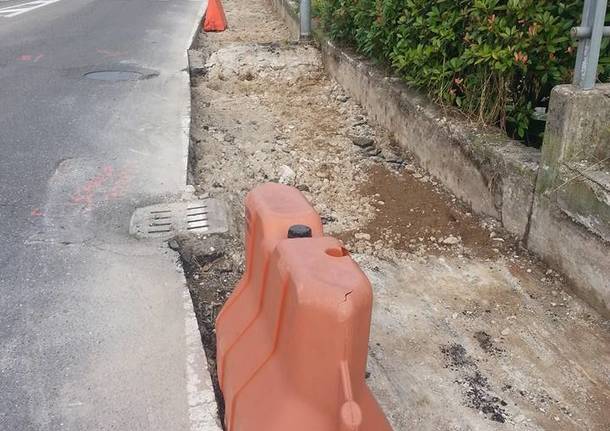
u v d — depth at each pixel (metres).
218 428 2.69
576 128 3.61
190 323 3.41
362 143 6.24
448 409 2.88
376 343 3.32
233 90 8.47
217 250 4.20
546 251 3.92
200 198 4.88
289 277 2.07
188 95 7.57
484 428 2.77
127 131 6.32
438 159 5.22
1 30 12.00
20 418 2.77
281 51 9.62
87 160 5.60
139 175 5.29
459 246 4.30
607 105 3.61
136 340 3.27
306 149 6.27
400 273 3.99
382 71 6.85
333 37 8.64
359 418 1.83
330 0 8.59
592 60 3.54
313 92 8.31
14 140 6.09
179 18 14.16
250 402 2.24
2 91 7.77
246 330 2.52
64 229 4.42
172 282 3.79
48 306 3.55
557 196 3.73
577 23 4.09
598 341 3.33
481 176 4.57
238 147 6.31
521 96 4.66
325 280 1.96
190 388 2.93
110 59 9.52
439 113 5.29
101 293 3.68
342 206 5.00
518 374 3.11
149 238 4.29
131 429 2.69
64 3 16.53
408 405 2.90
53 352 3.18
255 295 2.56
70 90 7.80
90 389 2.93
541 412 2.87
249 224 2.63
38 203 4.81
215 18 13.58
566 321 3.49
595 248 3.46
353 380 2.02
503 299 3.70
